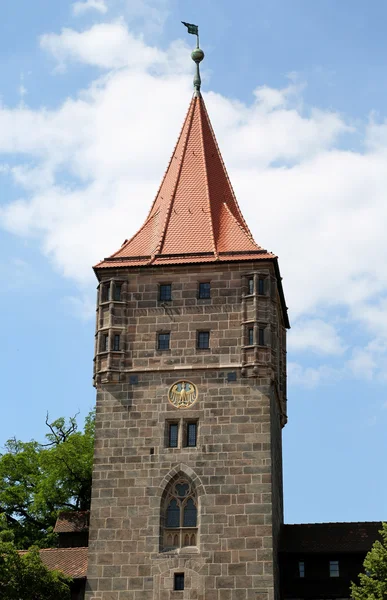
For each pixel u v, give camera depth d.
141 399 75.81
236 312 76.94
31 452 95.50
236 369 75.50
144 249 80.88
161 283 78.56
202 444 74.12
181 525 72.75
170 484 73.69
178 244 80.31
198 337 76.88
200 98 90.25
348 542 74.12
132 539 72.56
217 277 78.06
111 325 77.62
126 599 71.31
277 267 79.00
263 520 71.75
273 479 74.06
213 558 71.31
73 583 73.69
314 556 74.19
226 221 82.31
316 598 73.19
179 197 83.81
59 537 83.25
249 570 70.75
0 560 68.38
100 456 74.81
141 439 74.94
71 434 97.38
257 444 73.56
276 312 78.31
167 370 76.12
